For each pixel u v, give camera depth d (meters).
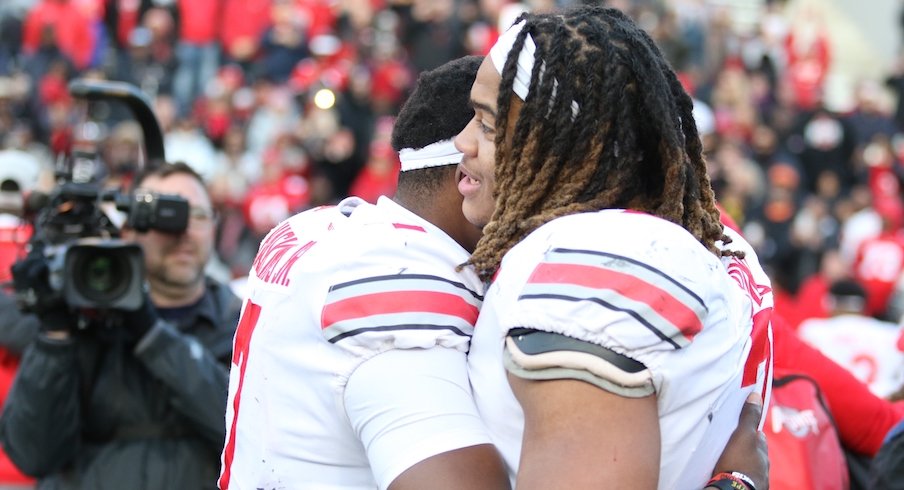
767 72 19.12
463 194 2.53
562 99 2.30
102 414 4.11
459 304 2.40
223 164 14.27
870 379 5.62
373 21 17.41
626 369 2.09
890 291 13.14
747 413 2.45
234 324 4.55
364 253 2.44
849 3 24.45
